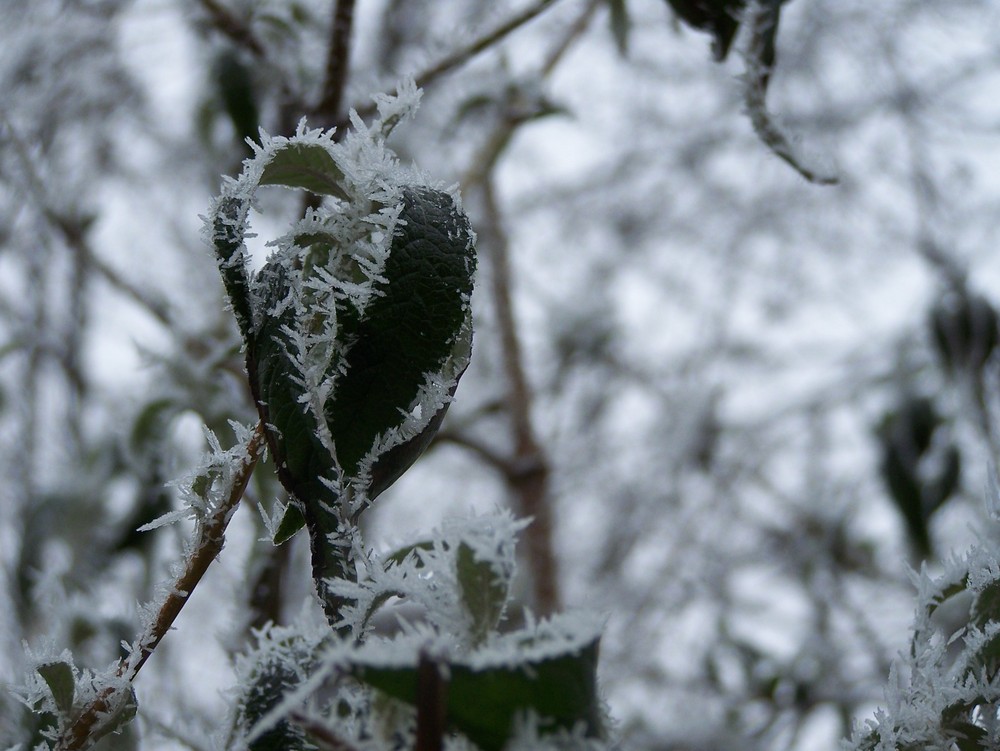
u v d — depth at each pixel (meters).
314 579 0.41
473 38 1.00
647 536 2.24
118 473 1.37
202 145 1.61
